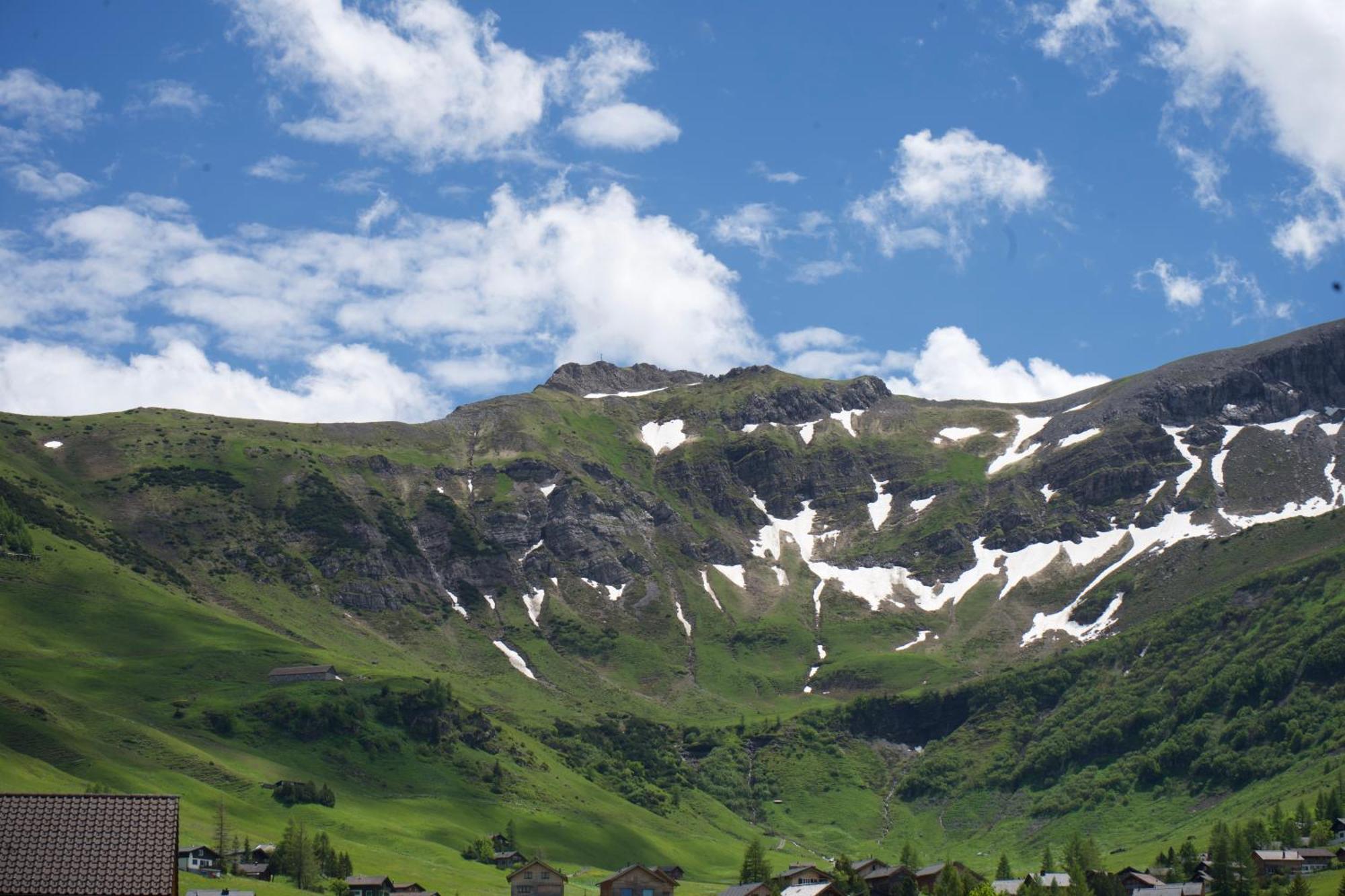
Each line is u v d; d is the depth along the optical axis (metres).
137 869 72.62
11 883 71.00
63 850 72.69
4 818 73.38
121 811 74.75
